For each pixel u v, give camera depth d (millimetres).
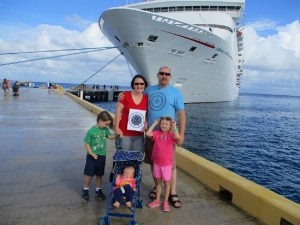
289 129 21484
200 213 2814
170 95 2928
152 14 15602
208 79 25422
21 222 2477
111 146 5664
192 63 21250
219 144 13734
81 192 3230
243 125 21875
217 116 25797
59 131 7125
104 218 2449
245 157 11555
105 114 2959
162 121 2781
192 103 30297
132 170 2668
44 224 2467
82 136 6594
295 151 13266
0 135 6297
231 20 25188
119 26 16531
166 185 2816
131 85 2977
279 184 8461
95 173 2965
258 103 70250
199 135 15906
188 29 17656
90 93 39969
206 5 24359
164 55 18688
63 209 2777
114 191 2570
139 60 18562
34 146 5414
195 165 3863
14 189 3227
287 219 2375
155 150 2859
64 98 20203
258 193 2752
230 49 25750
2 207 2750
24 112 10695
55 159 4574
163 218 2688
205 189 3463
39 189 3266
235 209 2926
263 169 9969
